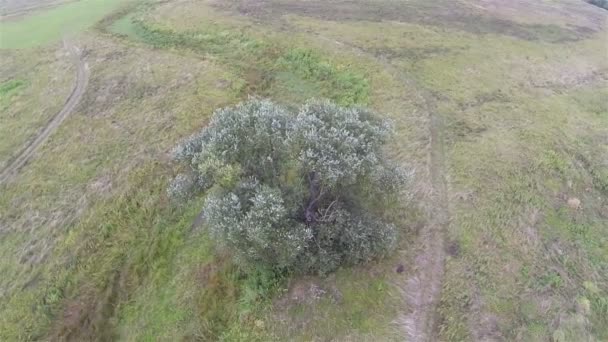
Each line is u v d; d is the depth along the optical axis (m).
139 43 55.25
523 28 52.72
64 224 33.50
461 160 32.31
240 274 27.20
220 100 43.50
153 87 46.59
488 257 25.91
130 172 36.62
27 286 30.06
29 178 37.88
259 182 24.34
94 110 44.44
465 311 23.58
